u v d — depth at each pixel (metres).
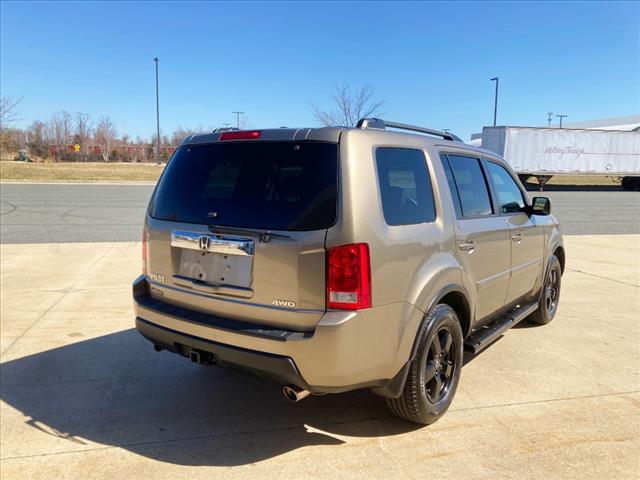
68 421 3.55
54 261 8.52
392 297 3.00
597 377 4.36
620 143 32.78
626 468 3.06
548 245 5.56
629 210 20.16
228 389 4.08
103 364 4.50
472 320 3.96
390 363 3.05
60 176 32.22
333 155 2.94
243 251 3.01
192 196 3.41
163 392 4.01
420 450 3.23
